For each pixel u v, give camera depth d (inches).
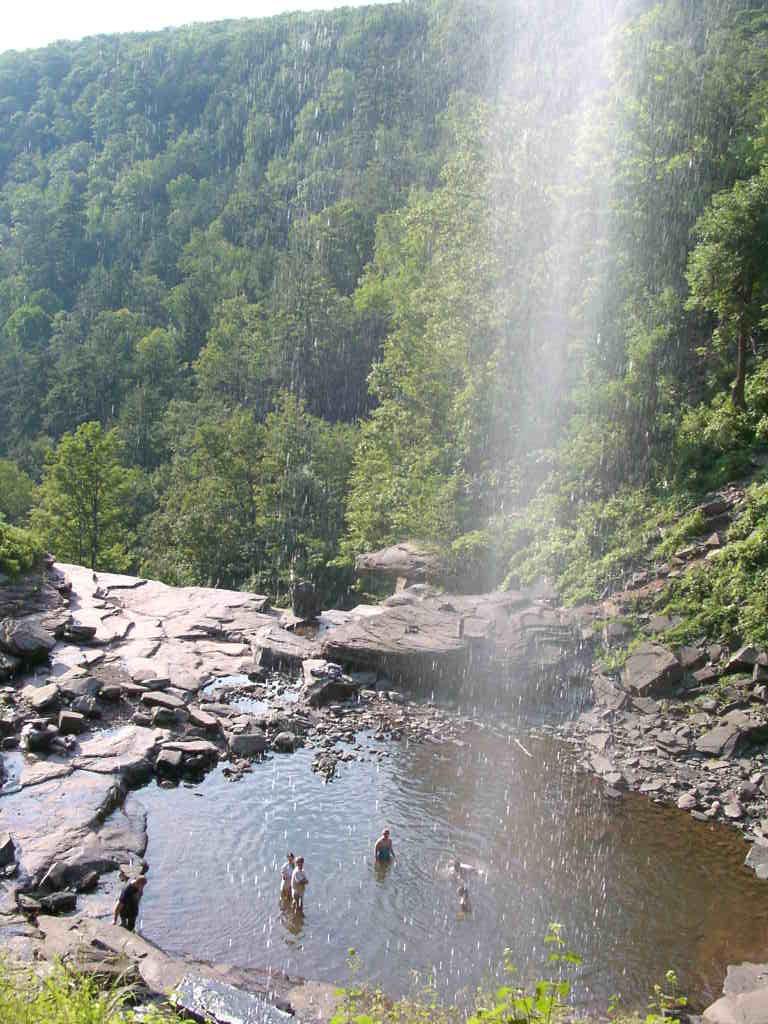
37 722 845.8
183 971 503.5
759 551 1008.2
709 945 595.5
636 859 698.8
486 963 571.5
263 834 717.3
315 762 849.5
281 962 566.3
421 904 631.8
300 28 7308.1
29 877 620.7
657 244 1417.3
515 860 692.1
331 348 3715.6
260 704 985.5
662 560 1117.7
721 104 1545.3
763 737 866.8
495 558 1341.0
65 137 7007.9
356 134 5895.7
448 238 1750.7
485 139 1685.5
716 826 757.3
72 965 446.3
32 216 5792.3
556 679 1024.2
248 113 6722.4
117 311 4938.5
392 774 834.8
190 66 7352.4
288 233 5191.9
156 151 6683.1
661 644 1003.3
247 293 4793.3
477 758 878.4
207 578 2466.8
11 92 7450.8
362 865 677.9
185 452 3275.1
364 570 1514.5
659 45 1544.0
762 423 1164.5
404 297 2170.3
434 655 1047.6
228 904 623.5
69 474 2413.9
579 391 1344.7
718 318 1350.9
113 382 4419.3
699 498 1159.6
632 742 903.1
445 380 1731.1
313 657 1097.4
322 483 2559.1
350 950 547.2
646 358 1289.4
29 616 1148.5
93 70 7421.3
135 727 879.7
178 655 1100.5
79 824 693.9
